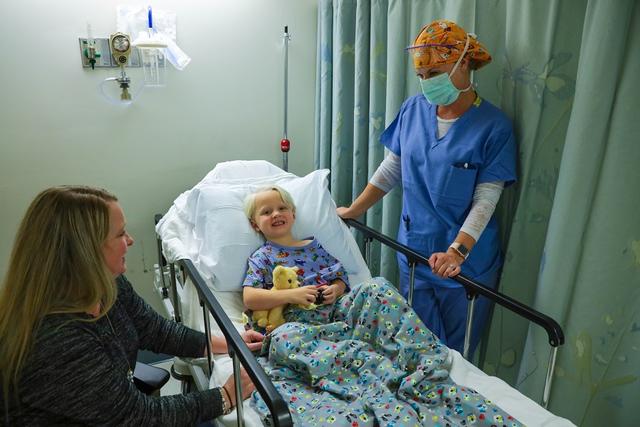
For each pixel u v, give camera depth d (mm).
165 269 2102
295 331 1264
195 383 1580
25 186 2098
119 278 1296
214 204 1752
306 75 2539
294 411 1108
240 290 1667
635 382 1339
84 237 974
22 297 938
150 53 2146
